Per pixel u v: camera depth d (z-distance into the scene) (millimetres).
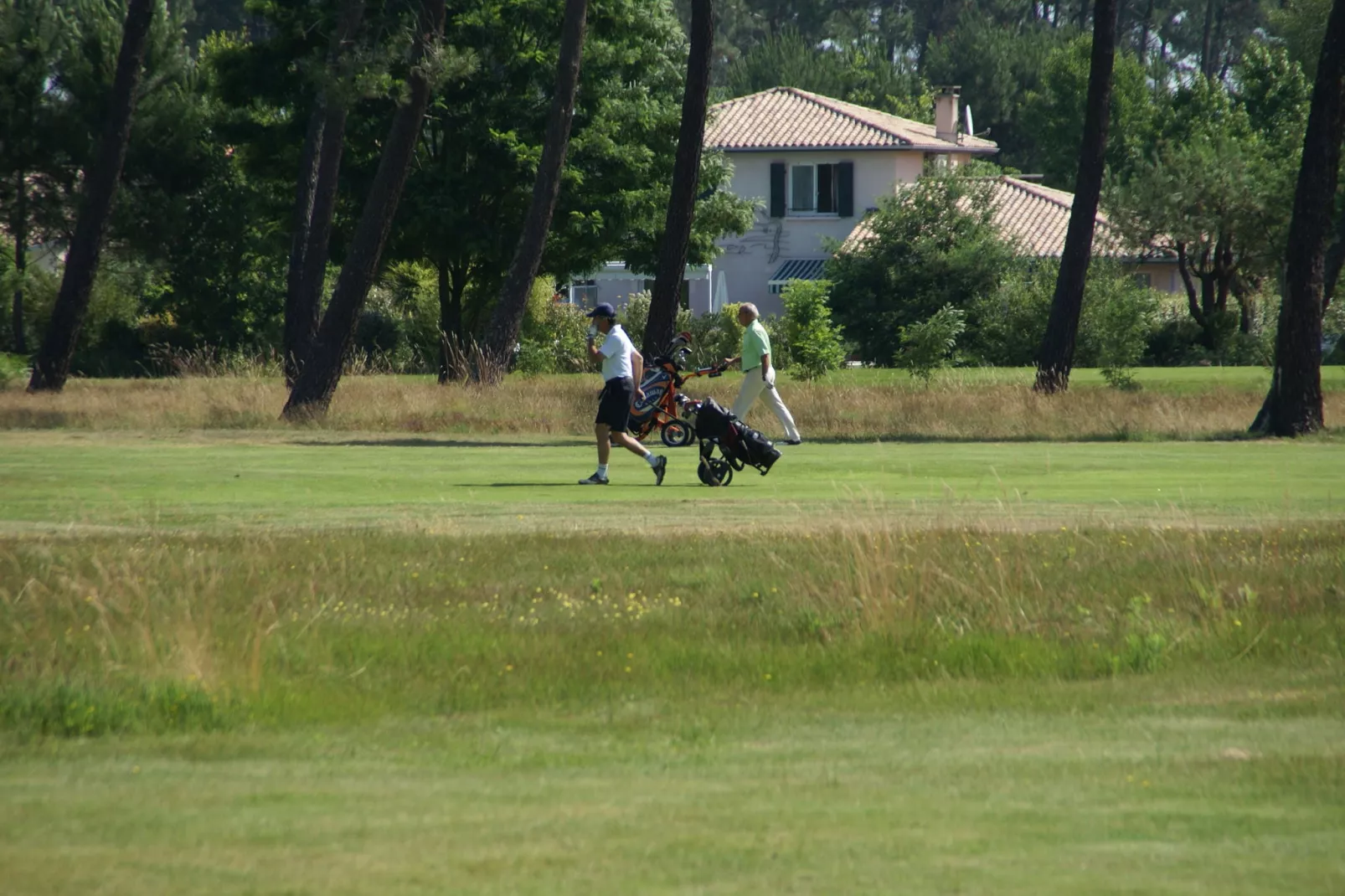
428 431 95312
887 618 37250
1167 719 29047
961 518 51719
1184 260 193250
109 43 170125
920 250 193750
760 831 20625
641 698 30984
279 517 53469
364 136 147500
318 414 98812
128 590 37531
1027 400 99062
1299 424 92438
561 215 152500
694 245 171875
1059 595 39938
